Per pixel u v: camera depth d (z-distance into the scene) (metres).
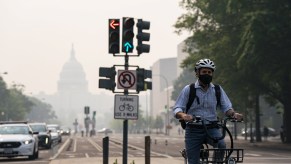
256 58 98.00
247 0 101.38
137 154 78.62
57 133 119.69
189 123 17.75
